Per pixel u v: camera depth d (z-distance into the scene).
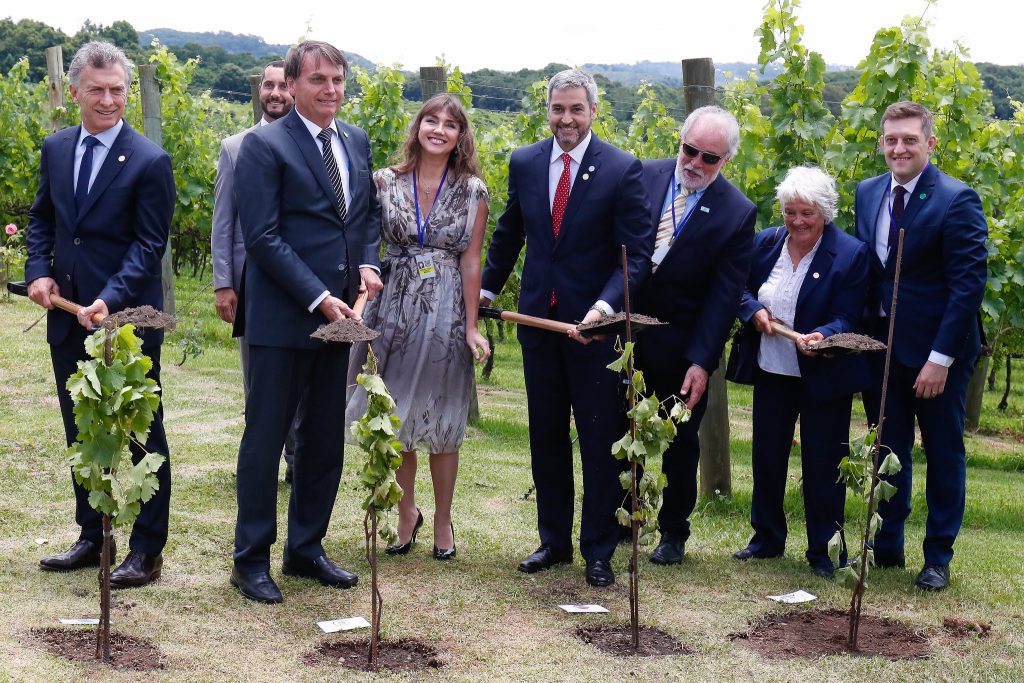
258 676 3.22
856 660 3.57
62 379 4.09
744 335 4.84
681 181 4.60
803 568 4.73
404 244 4.56
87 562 4.18
